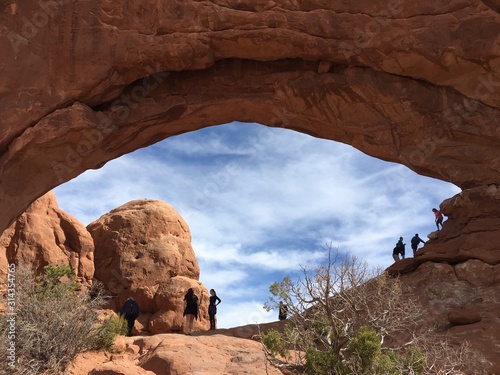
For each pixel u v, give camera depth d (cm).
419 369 819
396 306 1048
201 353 957
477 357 972
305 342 855
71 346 991
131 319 1421
